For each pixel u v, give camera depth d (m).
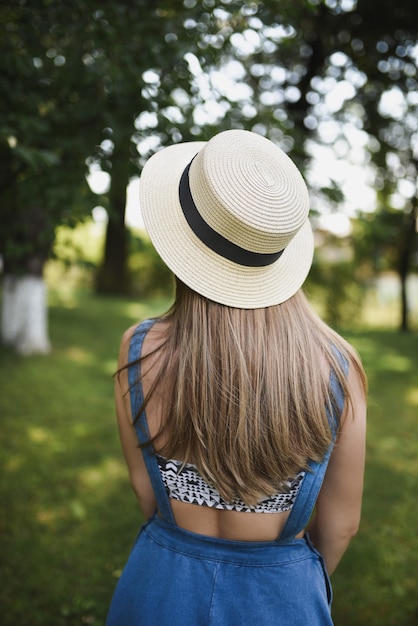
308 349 1.04
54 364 6.25
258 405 1.00
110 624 1.15
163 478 1.10
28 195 2.44
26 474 3.53
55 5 2.19
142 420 1.09
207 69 2.41
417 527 3.11
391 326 13.15
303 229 1.21
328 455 1.05
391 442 4.41
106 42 2.28
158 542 1.13
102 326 9.15
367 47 5.26
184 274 1.04
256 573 1.07
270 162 1.02
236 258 1.03
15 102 2.29
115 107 2.41
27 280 6.62
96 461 3.80
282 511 1.07
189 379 1.02
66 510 3.13
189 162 1.23
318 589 1.09
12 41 2.25
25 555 2.68
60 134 2.45
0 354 6.43
